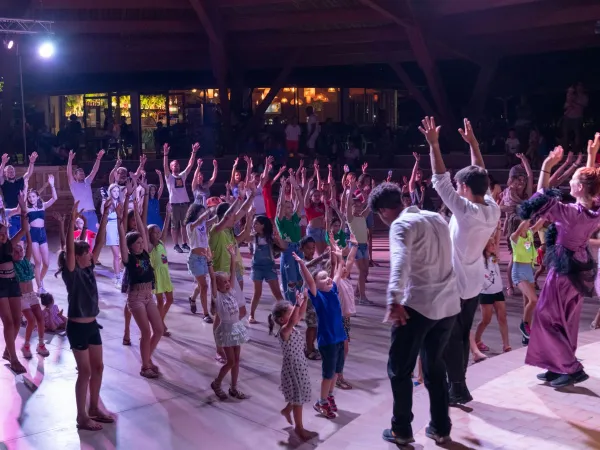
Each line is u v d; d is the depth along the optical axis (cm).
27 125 2909
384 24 2558
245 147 2877
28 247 950
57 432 712
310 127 2833
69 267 709
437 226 502
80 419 719
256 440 691
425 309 500
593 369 688
